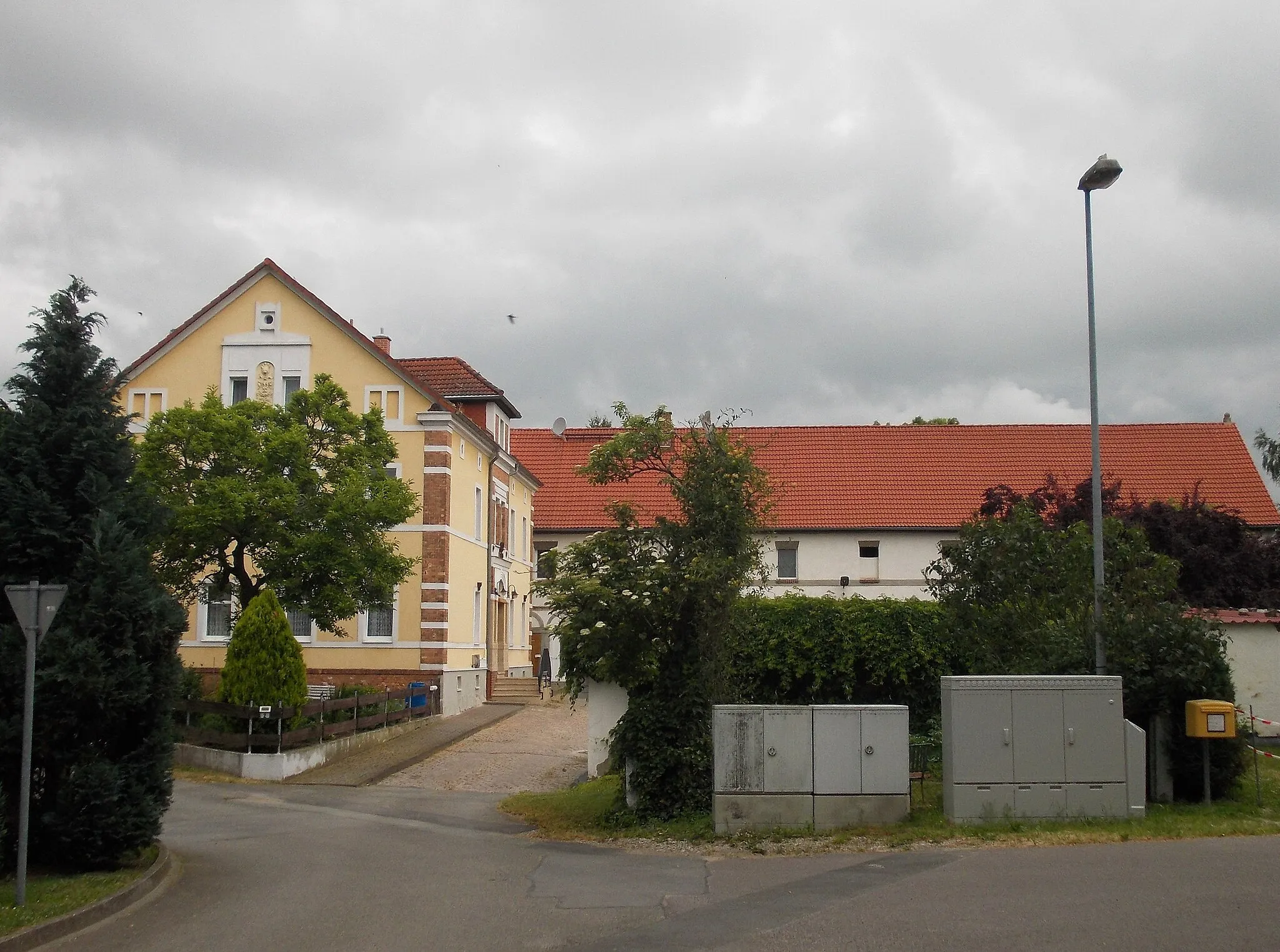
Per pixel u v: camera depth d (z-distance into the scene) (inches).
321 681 1333.7
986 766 558.3
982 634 687.1
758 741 588.1
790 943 345.1
